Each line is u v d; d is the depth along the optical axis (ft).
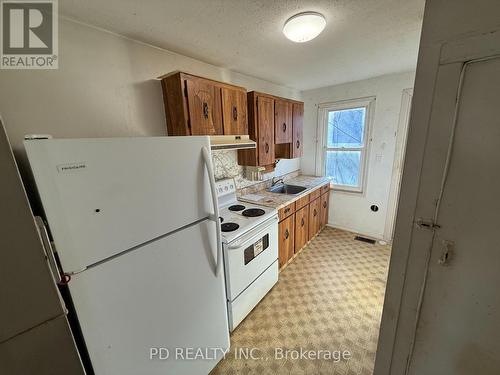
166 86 5.37
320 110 11.15
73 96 4.20
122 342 3.07
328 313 6.35
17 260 1.94
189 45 5.35
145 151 3.06
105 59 4.55
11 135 3.63
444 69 2.17
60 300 2.22
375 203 10.44
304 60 6.68
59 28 3.92
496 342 2.31
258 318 6.25
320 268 8.47
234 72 7.68
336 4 3.88
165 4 3.70
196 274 4.01
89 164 2.55
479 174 2.14
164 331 3.59
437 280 2.57
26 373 2.08
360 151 10.52
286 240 8.29
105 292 2.82
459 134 2.19
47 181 2.29
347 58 6.64
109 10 3.82
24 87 3.70
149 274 3.28
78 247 2.54
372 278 7.82
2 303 1.90
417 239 2.62
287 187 10.50
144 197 3.11
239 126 6.66
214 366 4.74
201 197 3.95
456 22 2.04
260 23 4.41
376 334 5.62
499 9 1.84
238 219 6.42
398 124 9.15
